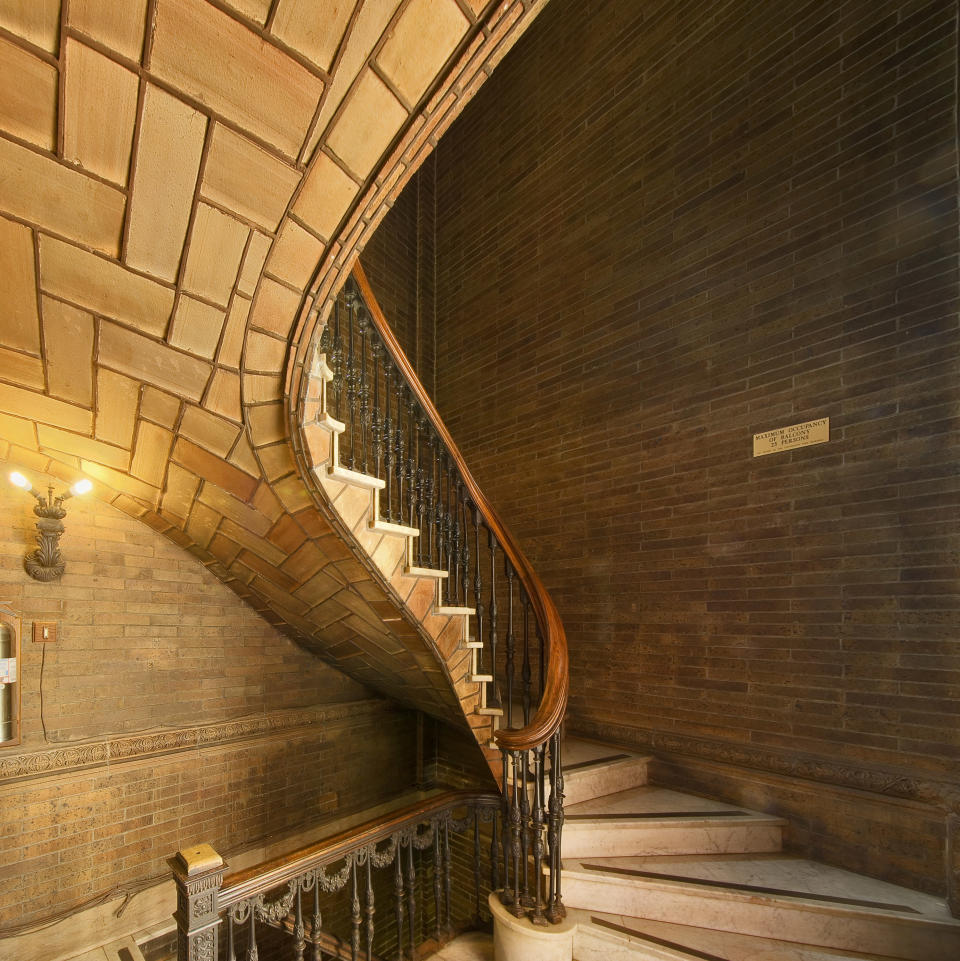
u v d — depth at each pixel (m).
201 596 3.64
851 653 2.71
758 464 3.11
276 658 3.97
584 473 3.96
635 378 3.74
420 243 5.41
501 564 4.34
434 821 2.65
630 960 2.22
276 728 3.91
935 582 2.50
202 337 1.71
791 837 2.80
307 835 3.96
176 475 2.53
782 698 2.91
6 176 1.24
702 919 2.37
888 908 2.27
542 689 2.49
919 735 2.49
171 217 1.37
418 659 2.98
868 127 2.87
